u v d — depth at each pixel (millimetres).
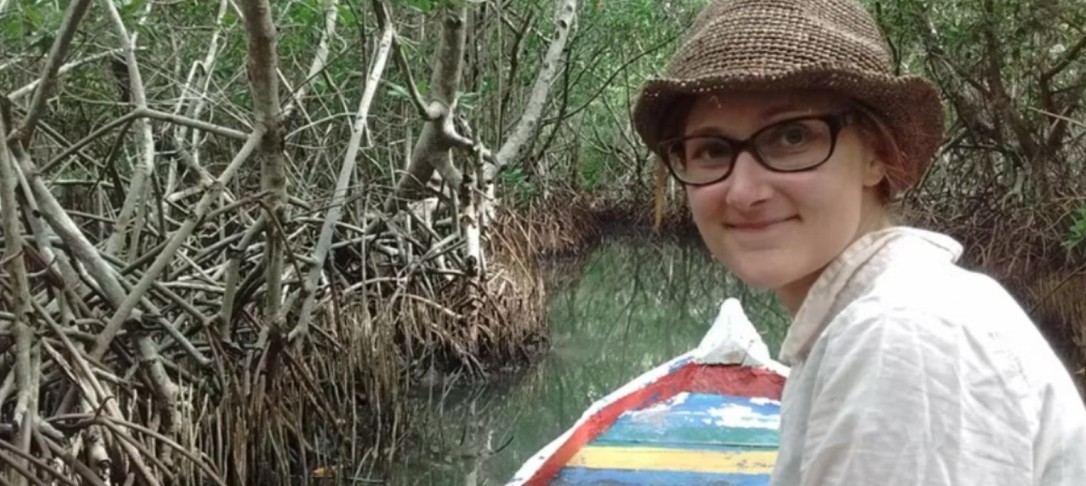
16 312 3516
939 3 10109
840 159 1327
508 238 10109
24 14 5168
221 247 5266
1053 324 8461
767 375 4770
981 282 1235
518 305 8172
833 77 1269
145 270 4922
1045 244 9109
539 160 13969
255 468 5113
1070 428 1161
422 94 8305
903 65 11125
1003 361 1128
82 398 3873
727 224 1388
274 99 4438
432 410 7148
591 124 17375
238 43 7340
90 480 3463
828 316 1321
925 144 1379
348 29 8414
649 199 16953
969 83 10773
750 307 10820
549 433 6789
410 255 7469
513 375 7906
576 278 13180
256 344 5121
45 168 4395
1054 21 9555
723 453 4410
